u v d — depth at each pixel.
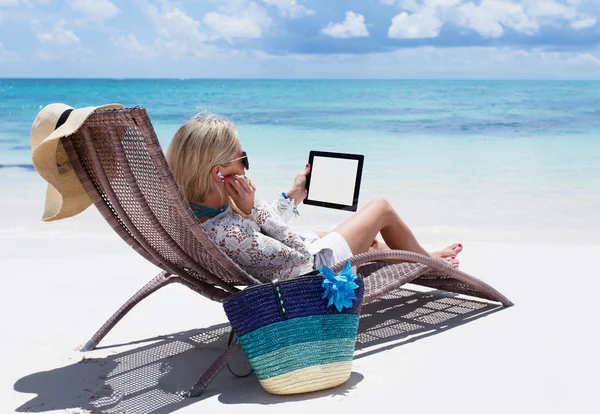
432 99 34.22
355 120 22.72
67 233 6.38
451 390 2.76
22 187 9.01
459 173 9.95
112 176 2.71
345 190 3.44
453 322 3.74
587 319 3.72
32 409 2.66
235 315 2.68
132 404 2.70
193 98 40.62
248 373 3.03
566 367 3.00
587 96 33.91
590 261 5.17
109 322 3.45
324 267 2.76
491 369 3.00
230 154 2.75
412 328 3.66
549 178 9.39
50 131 2.61
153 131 2.29
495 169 10.34
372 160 11.70
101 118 2.37
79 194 2.87
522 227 6.59
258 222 2.87
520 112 25.08
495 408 2.57
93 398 2.77
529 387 2.78
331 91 43.78
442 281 4.09
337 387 2.82
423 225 6.73
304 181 3.55
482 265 5.11
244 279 2.79
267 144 15.41
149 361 3.22
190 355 3.30
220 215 2.82
